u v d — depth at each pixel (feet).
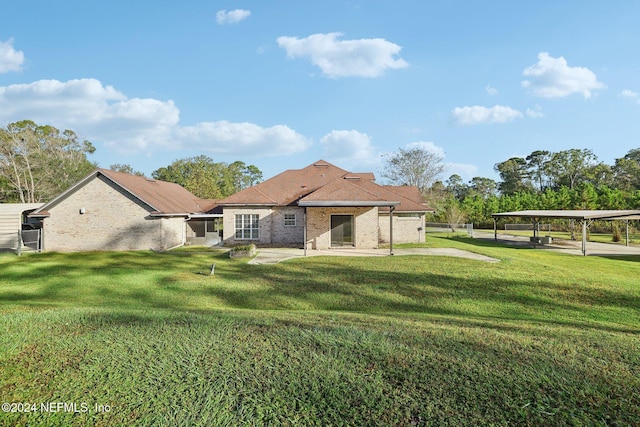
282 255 62.13
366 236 73.15
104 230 72.84
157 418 9.25
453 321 21.49
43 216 73.05
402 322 19.69
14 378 11.40
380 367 12.30
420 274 43.75
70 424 9.07
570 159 238.27
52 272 47.03
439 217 169.99
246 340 14.89
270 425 9.02
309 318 20.17
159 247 72.38
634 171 204.85
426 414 9.53
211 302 33.68
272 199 80.59
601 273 46.37
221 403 9.94
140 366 12.19
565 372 12.24
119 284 39.78
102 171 72.13
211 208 98.63
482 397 10.41
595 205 139.85
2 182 140.46
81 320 18.06
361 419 9.32
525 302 33.04
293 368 12.11
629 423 9.34
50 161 149.18
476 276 42.42
